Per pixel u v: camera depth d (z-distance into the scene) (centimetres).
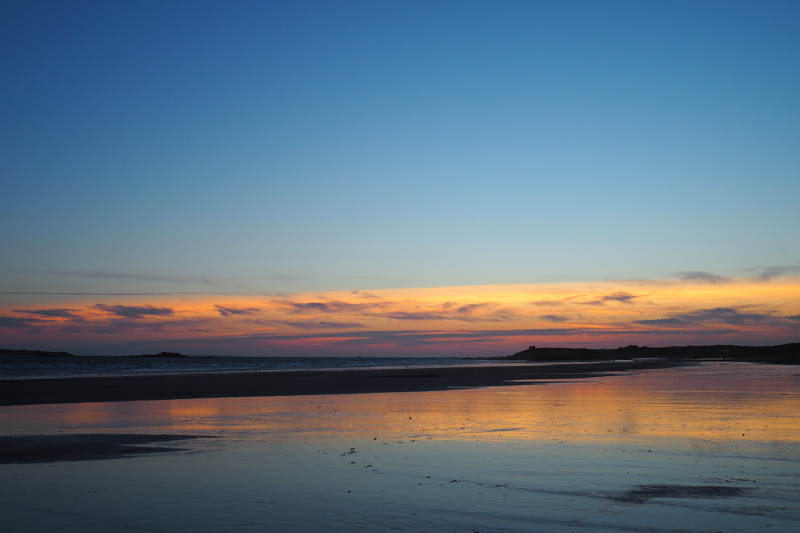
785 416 1673
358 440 1302
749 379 3809
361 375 5291
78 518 716
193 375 5400
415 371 6569
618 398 2361
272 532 654
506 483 872
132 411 1994
